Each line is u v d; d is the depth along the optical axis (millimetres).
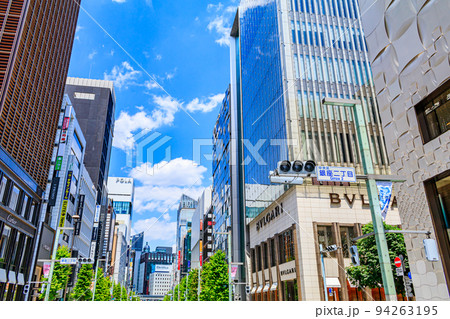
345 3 42406
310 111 36312
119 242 147625
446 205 9477
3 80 25750
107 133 110312
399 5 11469
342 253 30531
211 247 92375
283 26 40188
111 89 117125
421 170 10359
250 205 49844
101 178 100562
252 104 52250
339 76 38406
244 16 63656
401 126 11375
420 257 10250
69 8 43906
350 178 8188
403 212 11180
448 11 9273
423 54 10305
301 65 38406
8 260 28688
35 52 31500
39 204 35375
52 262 25594
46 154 36875
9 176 27141
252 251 47219
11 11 28781
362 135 8781
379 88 12742
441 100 9695
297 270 30750
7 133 26547
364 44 40438
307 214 31578
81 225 60750
